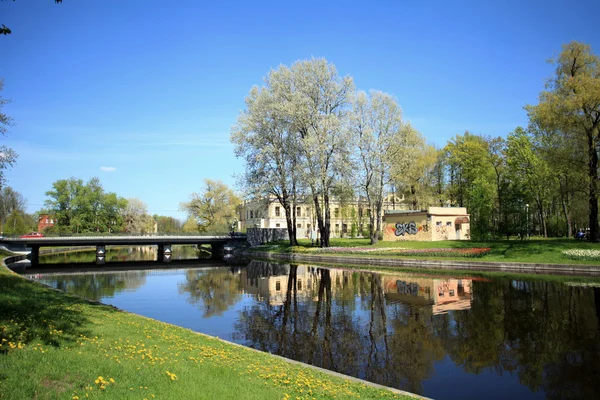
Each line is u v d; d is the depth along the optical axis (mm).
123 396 6523
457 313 18484
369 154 49469
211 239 68750
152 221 123688
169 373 7828
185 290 27531
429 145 65250
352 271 36906
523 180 51375
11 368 7105
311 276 33906
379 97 50062
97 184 92312
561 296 21672
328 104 48000
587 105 35312
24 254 55219
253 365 9578
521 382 10742
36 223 102750
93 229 90688
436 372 11492
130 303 22719
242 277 34688
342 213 83500
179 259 59594
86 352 8688
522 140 51969
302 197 53750
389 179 51344
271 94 48125
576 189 38844
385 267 39531
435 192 65062
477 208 49875
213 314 19547
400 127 49406
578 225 65000
